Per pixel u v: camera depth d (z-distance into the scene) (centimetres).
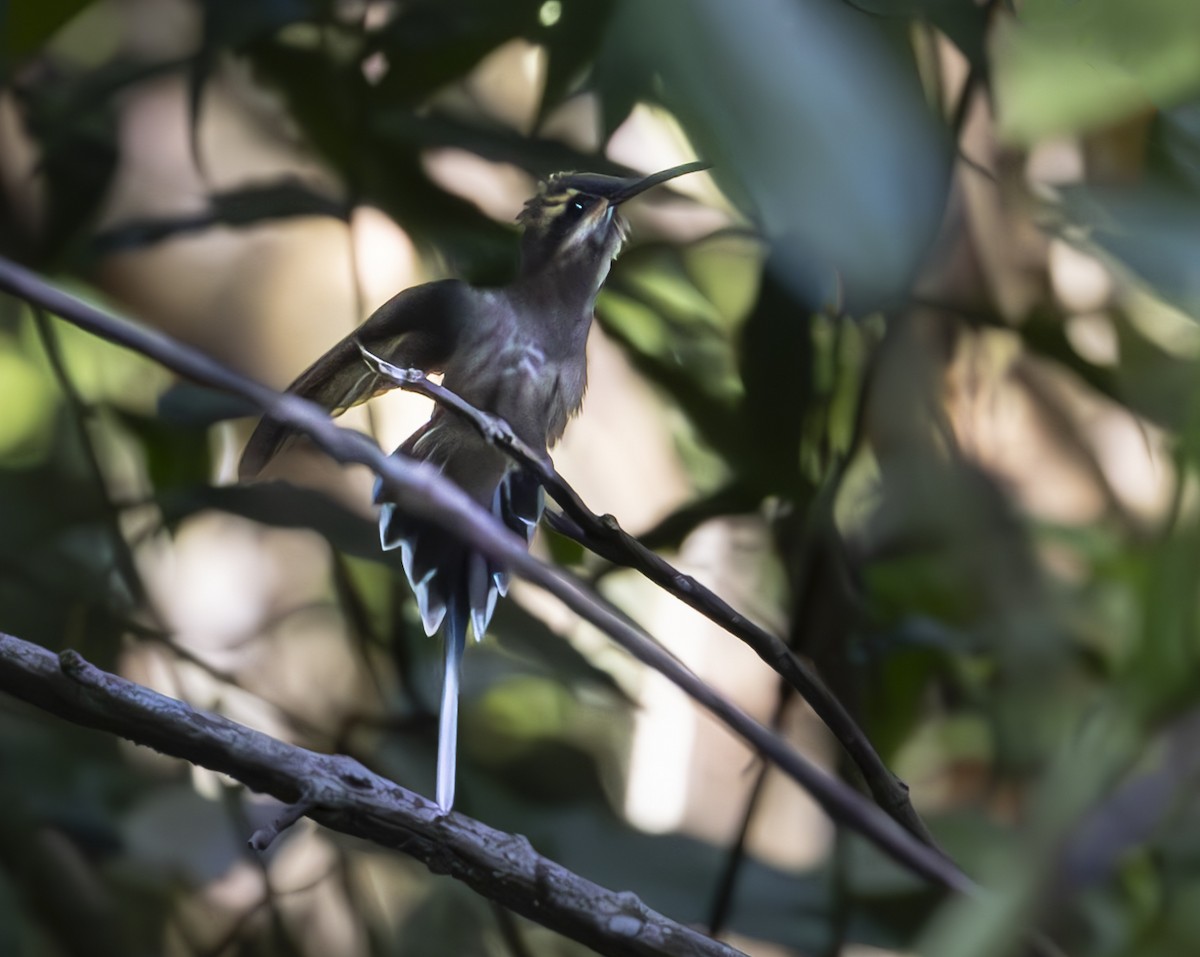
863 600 734
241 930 833
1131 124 384
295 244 896
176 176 848
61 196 763
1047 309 662
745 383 671
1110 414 830
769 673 880
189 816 816
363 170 691
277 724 859
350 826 411
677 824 877
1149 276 334
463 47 649
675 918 704
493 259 689
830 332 679
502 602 722
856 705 709
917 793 835
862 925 691
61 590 814
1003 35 360
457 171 757
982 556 760
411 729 787
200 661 778
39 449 855
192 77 716
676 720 877
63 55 776
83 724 404
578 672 728
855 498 774
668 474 861
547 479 382
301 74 682
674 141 670
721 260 716
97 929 808
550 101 558
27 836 794
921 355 729
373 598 803
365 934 837
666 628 873
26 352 858
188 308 892
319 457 817
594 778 795
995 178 482
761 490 690
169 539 814
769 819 872
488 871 417
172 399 689
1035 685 769
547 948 846
